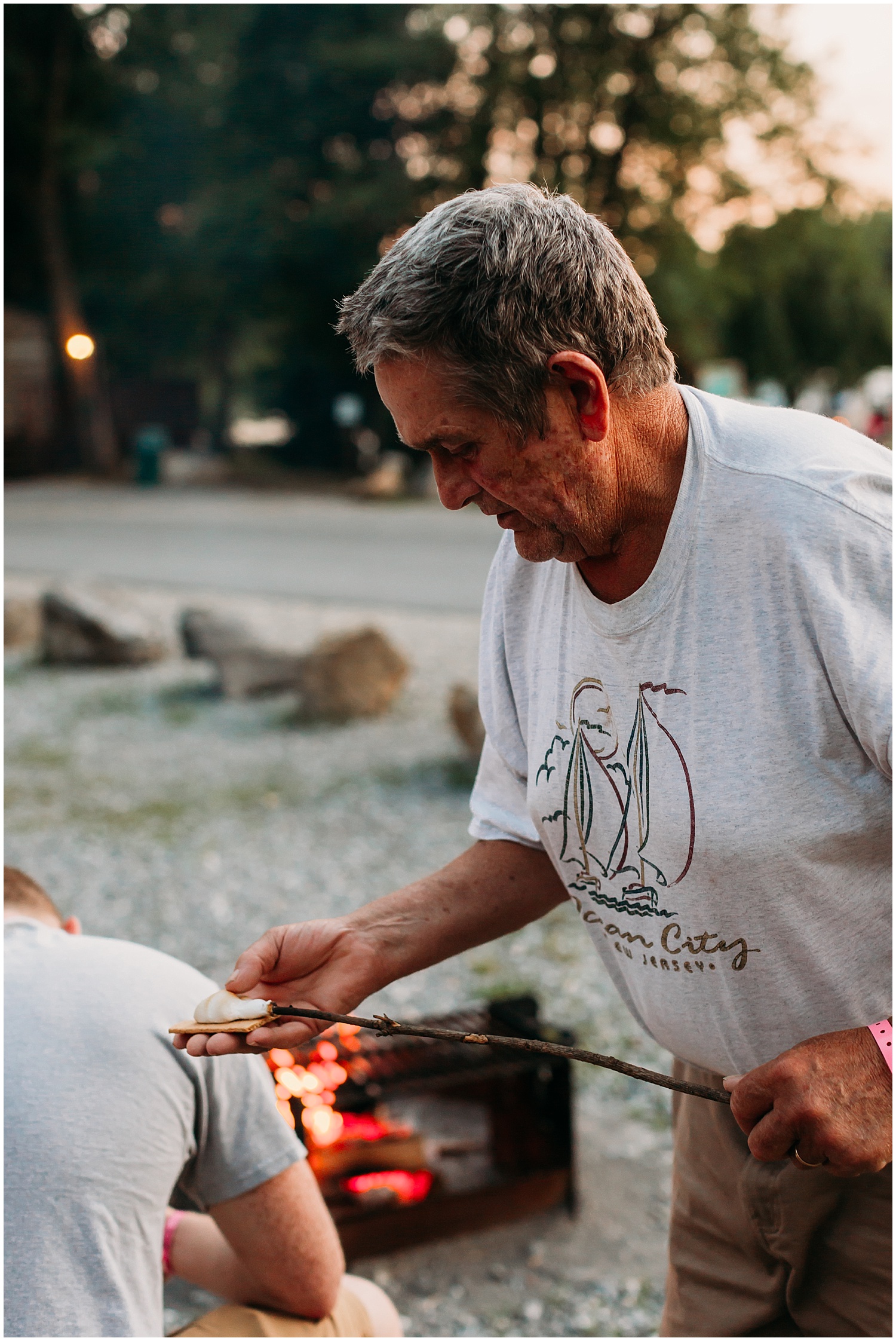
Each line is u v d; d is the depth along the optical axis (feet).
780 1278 5.07
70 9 80.12
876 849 4.22
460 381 3.86
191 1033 4.32
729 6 73.05
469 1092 10.29
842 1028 4.45
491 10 73.46
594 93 74.43
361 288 4.08
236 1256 5.22
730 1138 5.13
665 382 4.24
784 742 4.09
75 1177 4.33
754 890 4.24
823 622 3.95
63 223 89.25
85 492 81.92
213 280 87.40
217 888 16.07
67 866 16.90
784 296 108.06
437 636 32.40
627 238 77.82
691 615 4.19
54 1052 4.43
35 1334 4.23
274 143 83.61
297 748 23.08
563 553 4.32
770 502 4.04
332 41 78.79
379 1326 5.81
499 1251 8.73
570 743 4.69
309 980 4.75
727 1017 4.58
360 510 70.38
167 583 42.04
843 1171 3.87
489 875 5.16
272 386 101.81
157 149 85.61
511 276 3.78
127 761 22.45
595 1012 12.27
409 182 80.12
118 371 97.35
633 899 4.64
